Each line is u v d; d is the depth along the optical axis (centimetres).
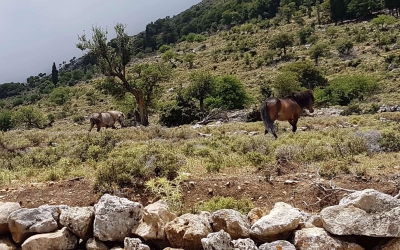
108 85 3183
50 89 12656
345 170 862
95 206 600
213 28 17500
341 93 4788
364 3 11638
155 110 3997
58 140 1833
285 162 957
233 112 3497
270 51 9138
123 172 809
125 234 569
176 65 10706
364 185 763
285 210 555
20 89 16775
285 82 4894
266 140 1310
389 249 499
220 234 493
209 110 3688
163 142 1575
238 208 685
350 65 7462
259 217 593
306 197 742
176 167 845
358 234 502
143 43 18712
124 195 759
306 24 12794
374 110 3278
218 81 4594
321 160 1004
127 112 3881
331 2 12131
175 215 600
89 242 572
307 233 514
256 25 14575
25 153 1394
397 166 899
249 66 8962
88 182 841
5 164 1122
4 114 5106
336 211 521
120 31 3033
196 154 1197
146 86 3198
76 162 1093
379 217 501
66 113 6800
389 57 7056
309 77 6166
